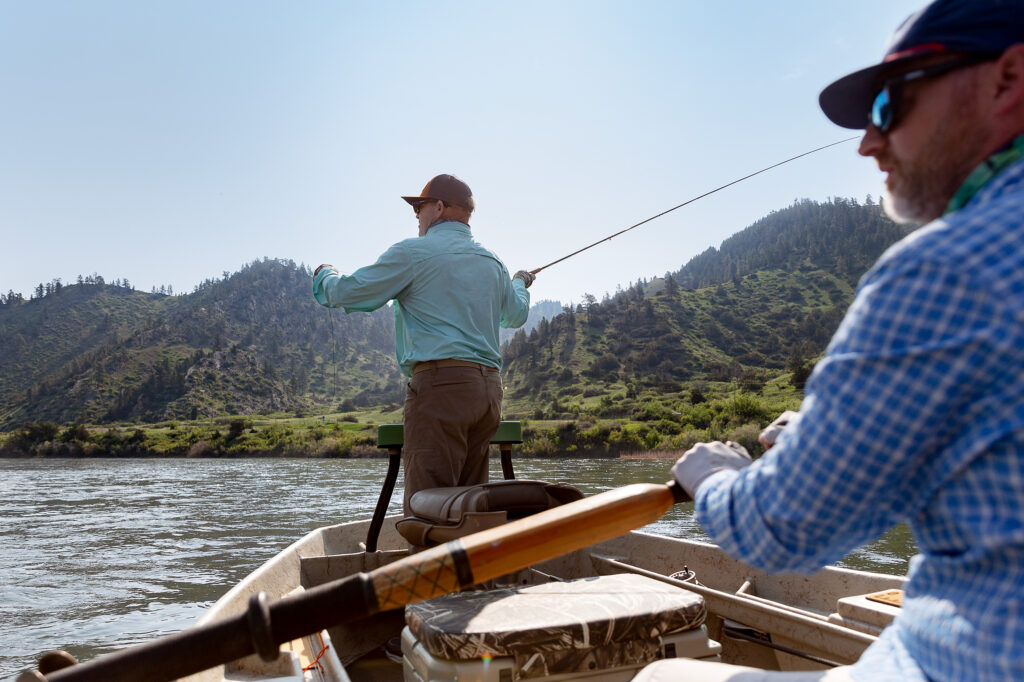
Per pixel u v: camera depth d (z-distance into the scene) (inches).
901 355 28.1
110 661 44.5
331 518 889.5
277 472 1921.8
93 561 635.5
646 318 6048.2
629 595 64.3
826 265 7278.5
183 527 833.5
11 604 489.4
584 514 45.0
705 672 42.3
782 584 111.6
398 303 130.3
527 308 150.1
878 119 35.4
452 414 120.6
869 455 29.2
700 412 2770.7
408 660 63.4
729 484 37.0
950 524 29.5
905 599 34.0
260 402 7455.7
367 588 44.3
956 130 32.4
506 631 54.9
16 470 2222.0
